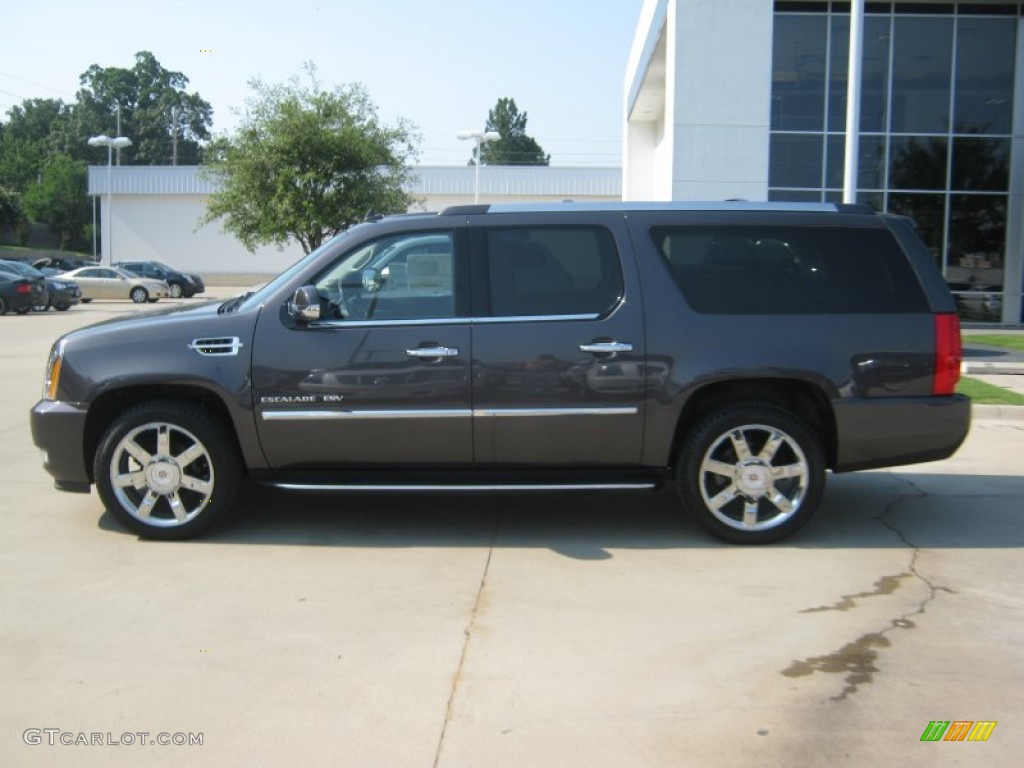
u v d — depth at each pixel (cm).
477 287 559
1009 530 609
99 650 416
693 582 505
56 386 566
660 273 559
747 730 349
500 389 550
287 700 371
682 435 571
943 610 468
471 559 543
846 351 554
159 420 559
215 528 586
